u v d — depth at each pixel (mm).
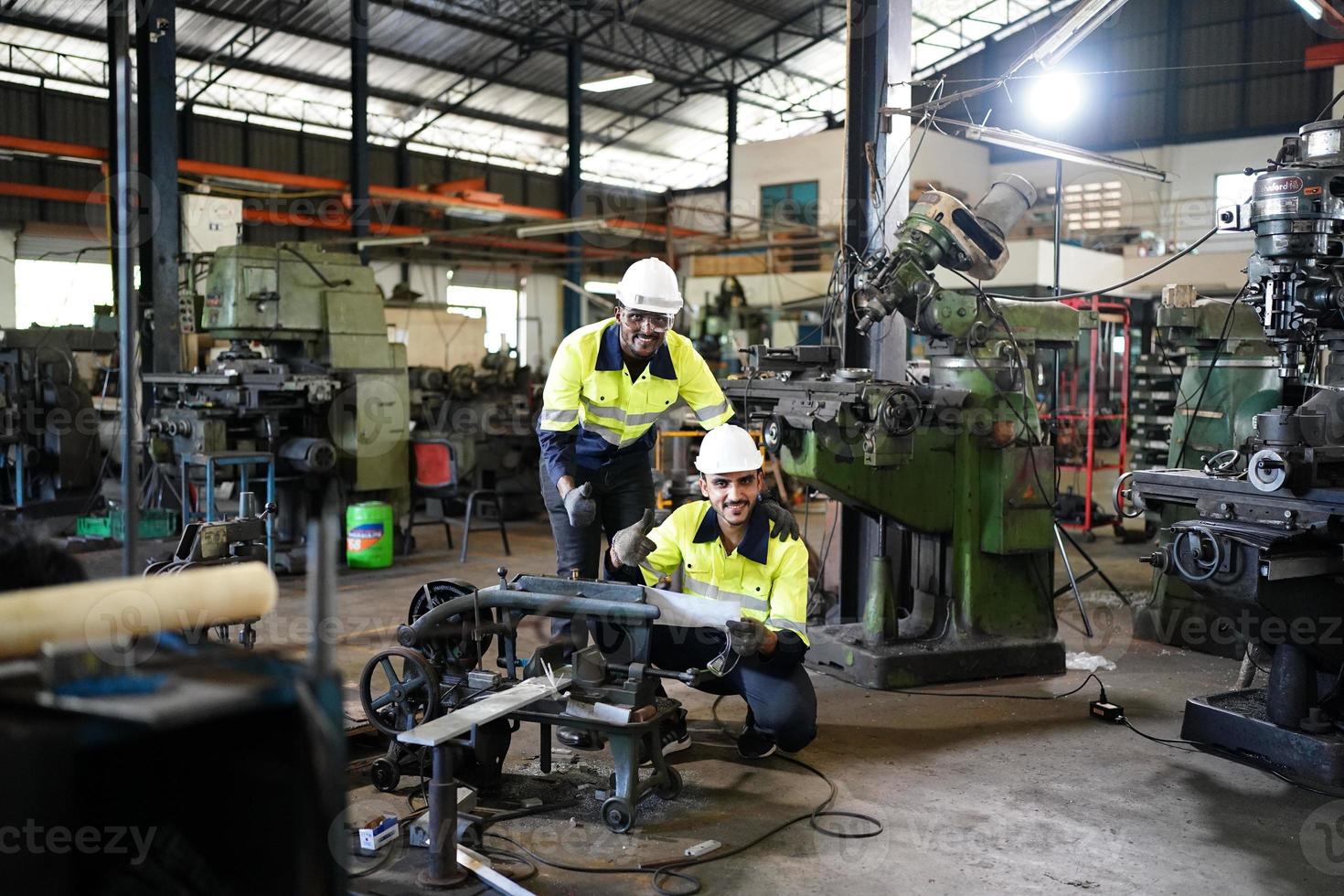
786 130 20062
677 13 15516
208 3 12469
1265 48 16578
